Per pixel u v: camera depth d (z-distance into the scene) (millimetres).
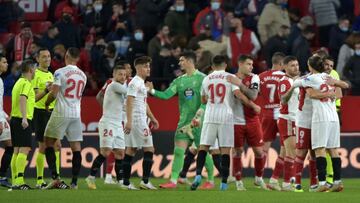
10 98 64000
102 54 69938
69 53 49594
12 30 76500
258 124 49969
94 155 62906
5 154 52281
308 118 48594
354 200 42656
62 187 49875
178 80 52031
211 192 47281
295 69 51375
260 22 72438
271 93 52781
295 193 46750
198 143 51781
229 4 72500
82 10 77062
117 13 74562
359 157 62656
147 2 73562
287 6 75250
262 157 50594
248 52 70062
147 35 73688
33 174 62281
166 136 63156
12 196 44438
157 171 62969
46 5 77938
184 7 72500
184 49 68438
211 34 71625
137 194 45781
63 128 49500
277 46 69250
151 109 63656
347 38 68938
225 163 49156
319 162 47875
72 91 49469
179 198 43469
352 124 63062
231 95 48875
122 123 51719
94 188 50438
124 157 50219
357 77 67250
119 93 50594
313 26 73250
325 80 47531
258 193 46625
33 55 69125
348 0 75188
